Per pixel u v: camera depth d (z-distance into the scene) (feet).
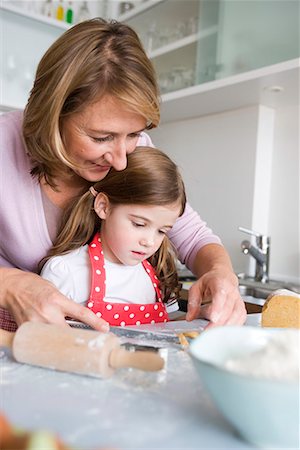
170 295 3.92
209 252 3.49
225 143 7.45
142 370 1.72
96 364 1.66
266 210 7.18
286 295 2.56
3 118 3.27
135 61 2.56
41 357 1.75
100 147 2.64
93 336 1.75
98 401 1.49
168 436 1.26
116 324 3.39
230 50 6.35
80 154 2.72
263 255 6.66
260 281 6.61
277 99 6.66
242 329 1.51
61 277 3.33
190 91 6.63
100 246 3.53
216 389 1.20
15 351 1.81
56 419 1.34
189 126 8.10
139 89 2.50
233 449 1.21
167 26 7.55
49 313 2.11
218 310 2.50
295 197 6.84
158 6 7.66
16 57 7.24
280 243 7.03
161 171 3.24
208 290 2.76
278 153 7.08
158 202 3.15
